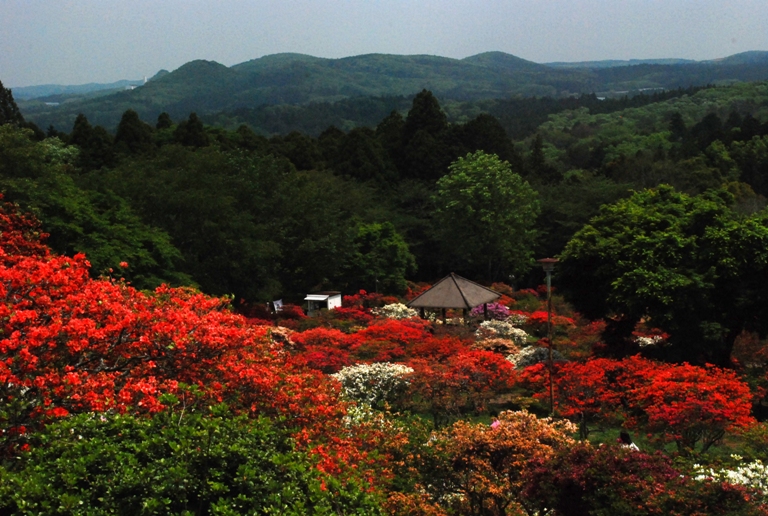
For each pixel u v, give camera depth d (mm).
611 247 22266
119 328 8523
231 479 6734
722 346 20656
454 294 30594
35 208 21500
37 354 7918
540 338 28703
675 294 20078
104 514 5820
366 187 54438
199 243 31516
